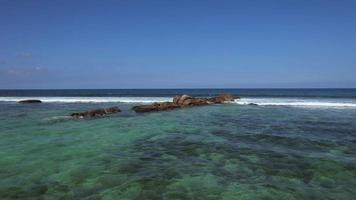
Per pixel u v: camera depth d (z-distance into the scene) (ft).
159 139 63.82
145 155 51.24
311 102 149.89
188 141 61.62
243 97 198.18
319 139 62.54
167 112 116.47
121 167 44.62
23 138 65.46
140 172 42.39
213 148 55.52
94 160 48.29
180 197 34.04
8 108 140.67
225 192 35.32
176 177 40.27
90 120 94.84
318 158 48.37
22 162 47.24
